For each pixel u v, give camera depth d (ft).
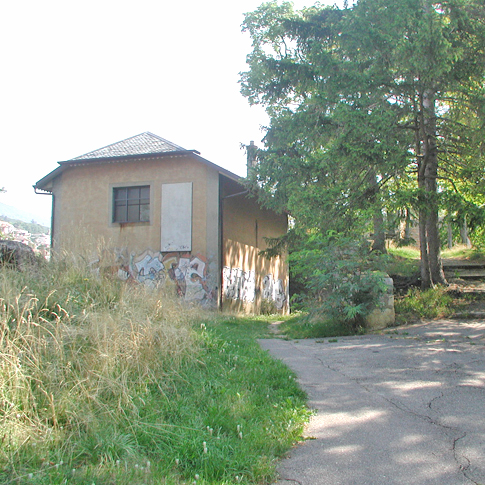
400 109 38.65
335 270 33.06
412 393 17.35
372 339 29.71
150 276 57.52
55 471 10.23
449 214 39.40
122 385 14.42
